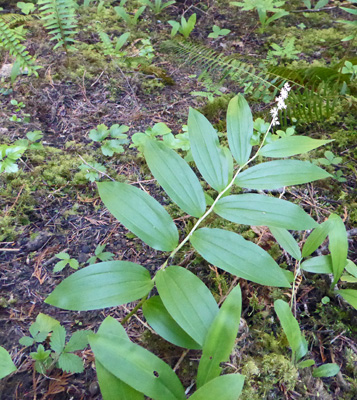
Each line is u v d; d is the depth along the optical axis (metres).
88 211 0.64
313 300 0.53
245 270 0.39
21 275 0.54
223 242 0.41
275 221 0.42
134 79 0.91
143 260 0.57
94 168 0.69
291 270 0.56
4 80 0.87
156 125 0.71
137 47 1.01
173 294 0.37
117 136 0.73
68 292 0.35
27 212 0.63
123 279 0.37
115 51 0.96
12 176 0.67
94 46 0.99
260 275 0.38
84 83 0.89
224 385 0.31
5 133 0.75
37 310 0.50
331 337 0.49
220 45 1.04
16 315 0.49
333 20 1.14
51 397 0.42
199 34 1.08
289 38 1.06
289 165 0.46
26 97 0.84
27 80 0.87
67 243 0.59
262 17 1.05
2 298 0.51
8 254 0.57
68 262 0.54
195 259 0.57
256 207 0.43
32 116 0.80
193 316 0.36
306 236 0.60
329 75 0.83
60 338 0.43
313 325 0.50
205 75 0.86
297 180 0.45
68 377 0.44
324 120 0.82
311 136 0.78
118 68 0.93
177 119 0.82
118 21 1.10
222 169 0.46
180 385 0.33
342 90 0.83
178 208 0.65
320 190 0.69
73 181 0.68
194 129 0.47
